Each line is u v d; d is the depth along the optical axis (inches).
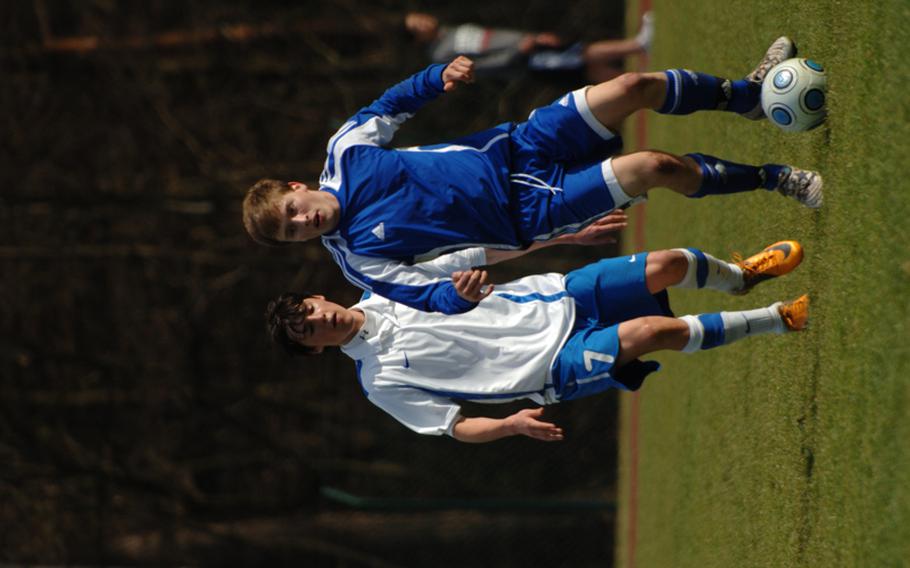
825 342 596.7
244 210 612.4
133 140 1945.1
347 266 601.3
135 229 1924.2
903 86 508.7
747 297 826.8
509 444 1921.8
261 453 1937.7
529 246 613.0
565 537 1956.2
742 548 765.9
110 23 1980.8
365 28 2018.9
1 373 1877.5
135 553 1942.7
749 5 854.5
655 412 1262.3
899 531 475.5
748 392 786.2
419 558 1971.0
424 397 639.8
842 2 601.0
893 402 495.5
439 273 595.8
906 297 492.1
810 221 648.4
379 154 601.0
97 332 1895.9
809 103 608.4
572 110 601.0
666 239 1274.6
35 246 1888.5
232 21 2006.6
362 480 1952.5
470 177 593.6
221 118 1982.0
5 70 1929.1
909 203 496.4
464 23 2034.9
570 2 2037.4
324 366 1925.4
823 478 583.5
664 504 1131.3
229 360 1918.1
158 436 1913.1
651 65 1503.4
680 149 1208.8
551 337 633.0
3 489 1863.9
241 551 1982.0
